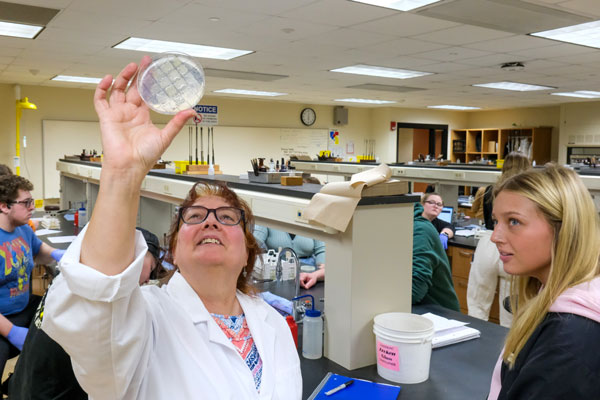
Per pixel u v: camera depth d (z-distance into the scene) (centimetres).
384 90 851
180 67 76
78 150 852
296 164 828
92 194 484
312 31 441
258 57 566
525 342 97
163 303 95
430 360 173
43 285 480
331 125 1150
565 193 99
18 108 762
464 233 461
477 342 195
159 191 328
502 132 1210
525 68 625
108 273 68
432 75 688
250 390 96
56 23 414
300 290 265
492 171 471
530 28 421
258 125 1045
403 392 156
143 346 81
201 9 373
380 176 174
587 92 868
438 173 527
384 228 180
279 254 274
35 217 551
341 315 178
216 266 101
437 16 387
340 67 631
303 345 185
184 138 941
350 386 159
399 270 186
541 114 1145
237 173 1014
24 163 811
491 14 379
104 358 71
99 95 74
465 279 417
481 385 160
